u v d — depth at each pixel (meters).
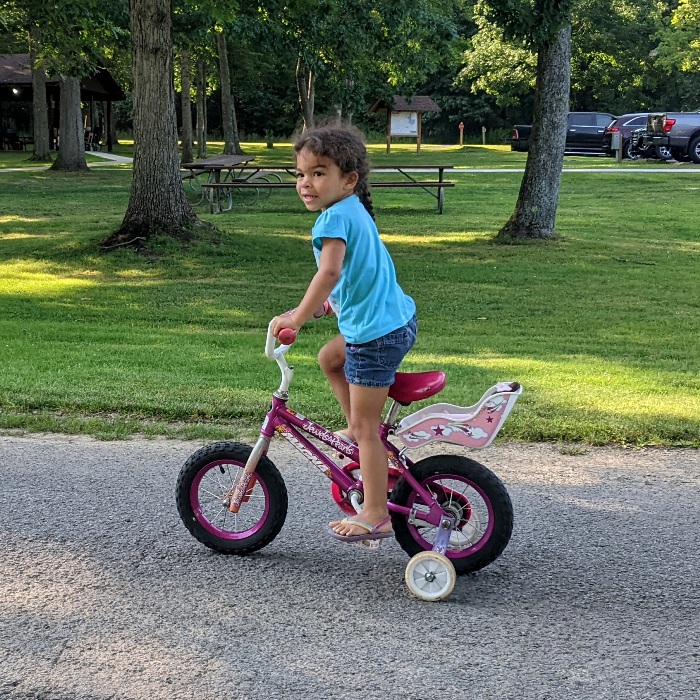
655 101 62.22
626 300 11.82
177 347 8.82
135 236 14.95
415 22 28.34
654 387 7.20
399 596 3.88
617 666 3.29
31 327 9.85
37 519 4.69
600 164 34.41
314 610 3.73
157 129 14.92
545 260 14.77
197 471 4.27
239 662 3.31
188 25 25.45
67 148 33.56
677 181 27.31
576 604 3.80
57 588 3.92
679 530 4.57
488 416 3.92
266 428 4.18
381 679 3.19
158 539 4.47
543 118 16.34
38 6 22.92
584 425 6.09
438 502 4.08
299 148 3.80
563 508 4.84
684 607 3.77
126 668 3.26
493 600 3.83
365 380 3.79
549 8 14.02
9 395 6.75
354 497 4.05
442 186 20.98
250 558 4.26
